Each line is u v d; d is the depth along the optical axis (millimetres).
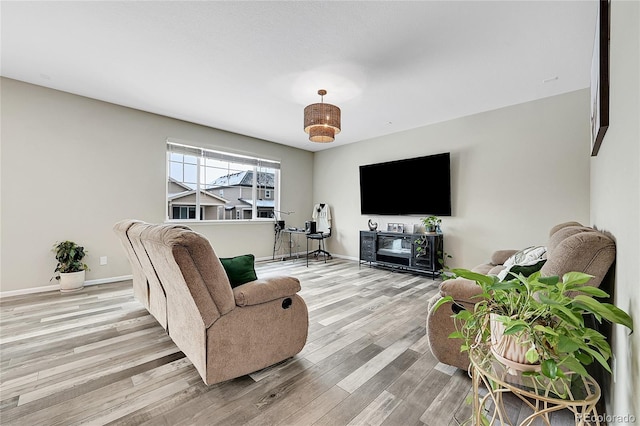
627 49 885
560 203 3479
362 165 5703
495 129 3984
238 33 2330
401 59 2697
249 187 5648
